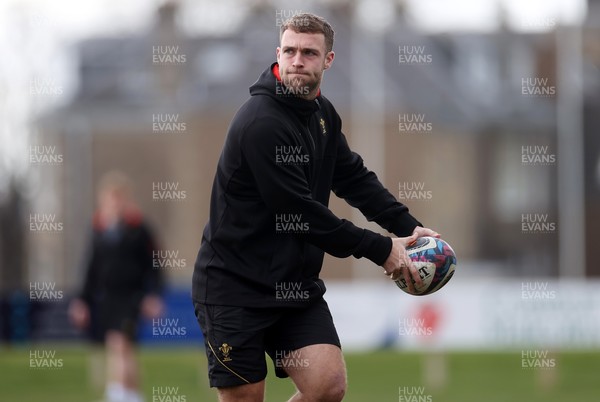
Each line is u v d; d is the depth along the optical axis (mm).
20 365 56000
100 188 139250
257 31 140125
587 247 140750
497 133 143375
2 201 119188
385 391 45750
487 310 64562
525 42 145750
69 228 129500
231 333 20469
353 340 65000
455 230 142750
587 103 141125
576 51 107688
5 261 120250
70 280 127250
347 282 129625
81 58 140000
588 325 64062
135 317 40406
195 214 140000
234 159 20250
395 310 64875
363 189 22406
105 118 135750
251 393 20625
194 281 21250
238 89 138125
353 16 124938
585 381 49188
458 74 144625
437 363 54000
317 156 21016
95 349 49688
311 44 19922
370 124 118938
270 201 19938
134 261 40469
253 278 20422
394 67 141750
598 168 141125
